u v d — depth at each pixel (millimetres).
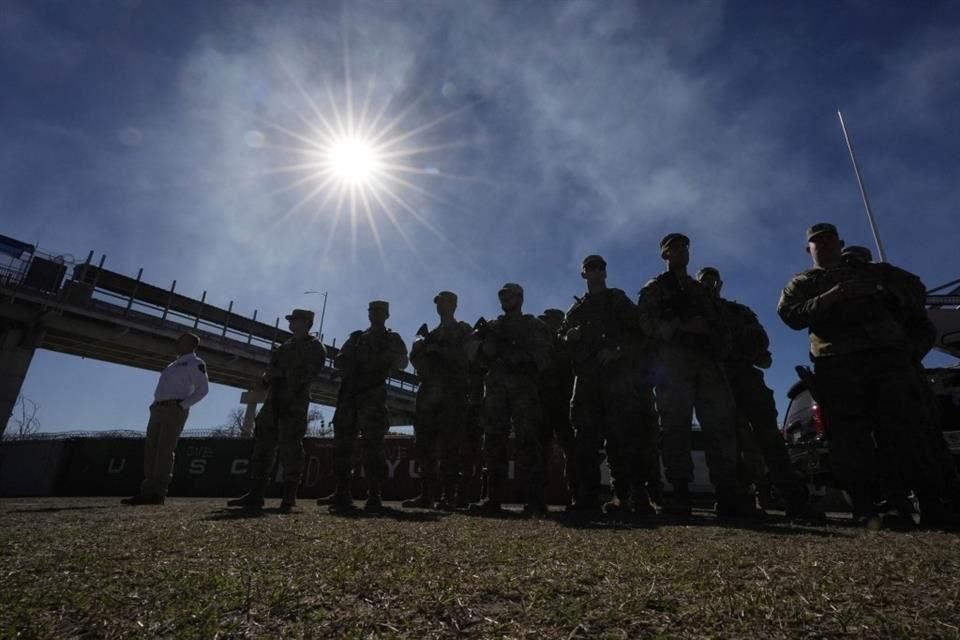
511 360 5289
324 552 2064
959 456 5469
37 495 13547
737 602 1316
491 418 5371
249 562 1854
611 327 5195
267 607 1307
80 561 1881
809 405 7051
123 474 13312
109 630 1151
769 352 5387
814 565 1789
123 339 32125
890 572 1677
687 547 2248
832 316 3979
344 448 5840
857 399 3857
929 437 3662
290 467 5652
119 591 1452
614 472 5523
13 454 14188
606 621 1189
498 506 5254
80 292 29516
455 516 4414
